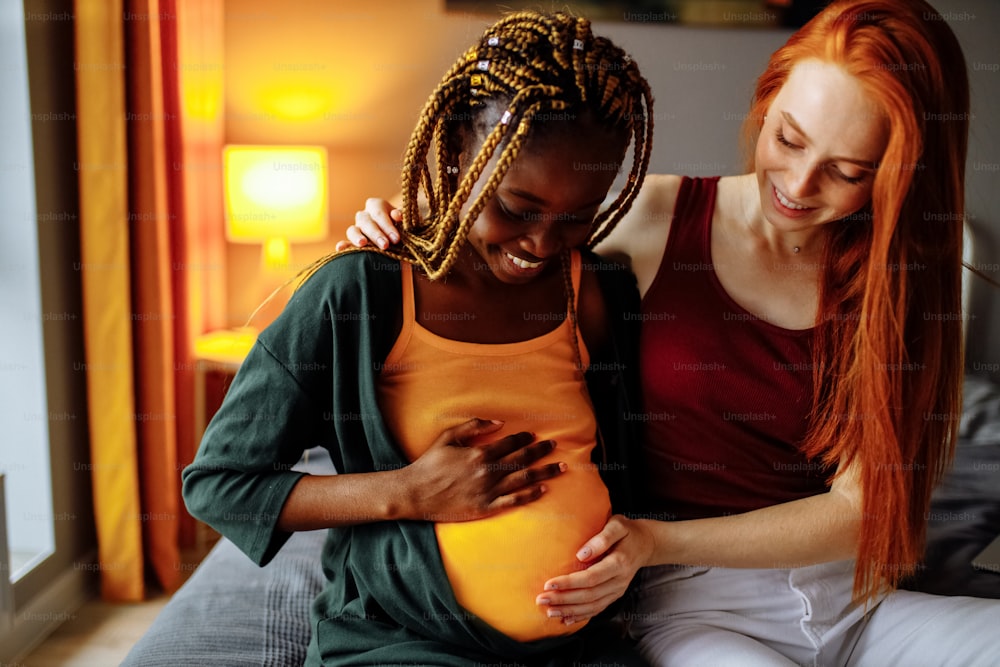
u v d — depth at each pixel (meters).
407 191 0.95
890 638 1.11
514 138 0.82
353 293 0.95
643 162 1.00
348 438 0.98
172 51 2.38
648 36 3.01
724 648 1.03
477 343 0.98
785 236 1.12
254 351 0.98
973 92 2.68
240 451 0.95
